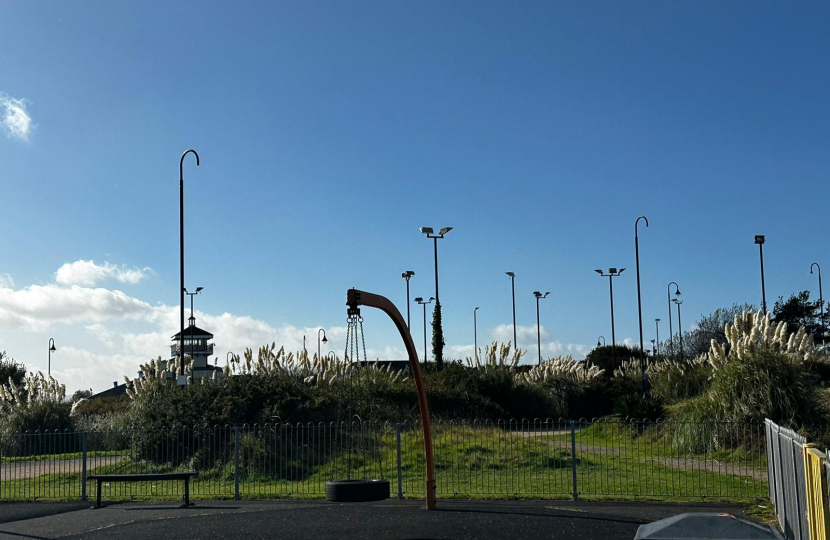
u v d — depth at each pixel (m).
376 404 29.17
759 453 20.75
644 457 22.12
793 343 26.67
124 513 15.71
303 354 31.75
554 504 15.62
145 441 23.16
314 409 25.39
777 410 21.77
